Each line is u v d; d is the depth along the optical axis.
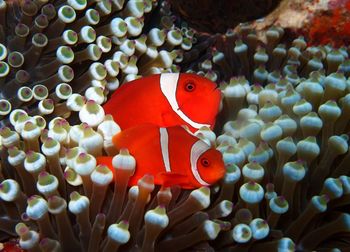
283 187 0.25
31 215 0.22
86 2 0.33
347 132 0.30
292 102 0.30
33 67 0.31
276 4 0.45
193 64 0.45
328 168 0.27
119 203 0.24
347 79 0.34
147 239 0.22
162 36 0.37
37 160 0.24
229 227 0.23
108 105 0.29
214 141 0.28
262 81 0.38
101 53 0.32
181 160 0.23
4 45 0.31
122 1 0.36
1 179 0.26
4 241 0.27
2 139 0.26
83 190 0.25
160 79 0.27
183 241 0.24
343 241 0.27
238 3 0.43
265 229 0.23
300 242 0.26
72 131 0.26
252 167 0.24
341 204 0.26
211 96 0.27
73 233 0.24
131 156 0.23
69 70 0.30
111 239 0.22
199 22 0.47
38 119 0.28
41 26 0.31
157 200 0.24
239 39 0.41
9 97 0.30
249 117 0.31
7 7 0.31
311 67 0.39
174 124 0.28
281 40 0.46
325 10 0.43
